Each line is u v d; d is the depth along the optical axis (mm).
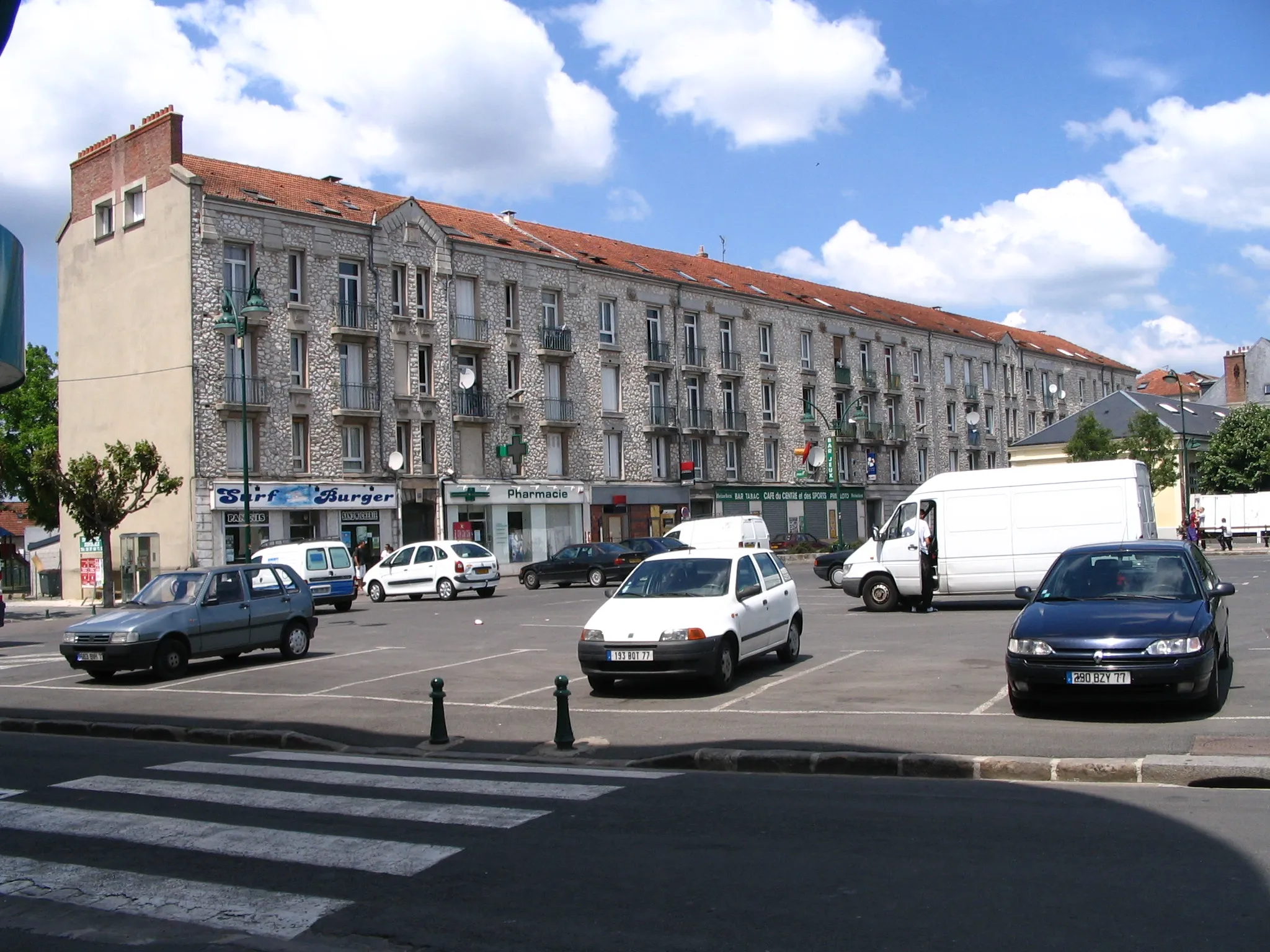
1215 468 61750
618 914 5355
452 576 32688
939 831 6633
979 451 72625
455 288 44844
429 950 5043
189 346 37000
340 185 45188
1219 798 7328
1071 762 8180
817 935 4961
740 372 56250
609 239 56875
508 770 9250
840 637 18297
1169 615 10328
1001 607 22953
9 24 9055
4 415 52719
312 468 39812
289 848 6746
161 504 37875
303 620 18609
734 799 7770
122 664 15922
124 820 7633
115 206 39969
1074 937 4809
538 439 47500
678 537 37000
